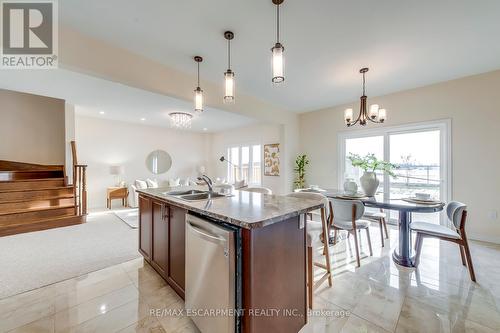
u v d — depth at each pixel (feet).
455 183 10.60
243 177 24.07
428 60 8.70
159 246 6.67
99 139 19.62
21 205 12.25
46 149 16.21
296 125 16.70
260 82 10.75
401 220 8.28
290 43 7.47
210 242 4.18
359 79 10.52
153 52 7.95
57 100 16.55
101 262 8.10
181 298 5.81
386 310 5.44
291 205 5.11
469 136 10.23
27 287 6.45
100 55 7.20
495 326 4.84
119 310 5.46
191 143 26.55
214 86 10.77
